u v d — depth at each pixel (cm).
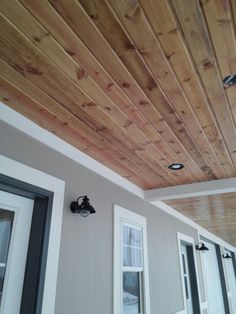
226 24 130
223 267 802
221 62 152
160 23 130
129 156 270
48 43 140
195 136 231
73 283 216
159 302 357
